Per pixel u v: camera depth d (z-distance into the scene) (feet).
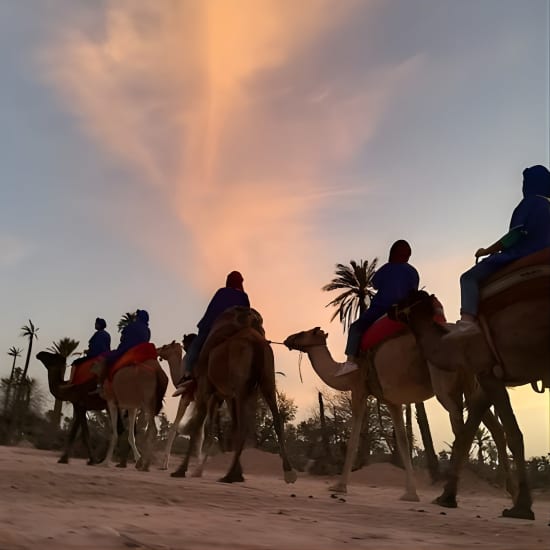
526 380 19.80
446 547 11.00
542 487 58.59
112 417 46.19
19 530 10.39
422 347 22.95
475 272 19.85
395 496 30.96
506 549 10.91
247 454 83.46
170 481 26.09
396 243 29.50
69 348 207.62
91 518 12.50
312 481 64.08
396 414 28.17
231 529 12.01
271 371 32.07
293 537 11.43
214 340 32.65
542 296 18.62
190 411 36.11
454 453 23.03
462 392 24.70
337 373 29.25
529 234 19.70
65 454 47.93
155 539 10.18
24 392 171.94
